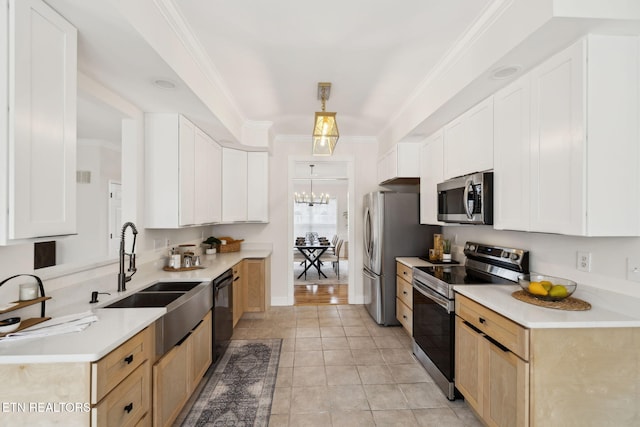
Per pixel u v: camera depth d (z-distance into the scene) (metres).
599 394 1.48
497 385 1.70
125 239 2.43
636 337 1.49
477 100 2.29
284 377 2.54
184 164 2.69
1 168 1.07
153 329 1.62
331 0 1.71
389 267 3.73
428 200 3.32
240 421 2.00
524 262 2.21
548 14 1.35
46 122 1.23
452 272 2.70
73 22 1.37
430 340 2.56
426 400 2.24
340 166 7.23
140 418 1.49
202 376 2.35
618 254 1.60
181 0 1.69
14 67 1.09
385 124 4.02
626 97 1.47
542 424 1.47
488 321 1.79
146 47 1.58
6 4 1.07
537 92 1.74
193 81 2.15
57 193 1.28
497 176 2.10
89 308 1.70
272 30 1.99
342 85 2.82
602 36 1.46
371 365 2.75
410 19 1.87
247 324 3.77
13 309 1.29
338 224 9.97
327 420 2.02
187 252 3.24
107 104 2.11
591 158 1.46
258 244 4.53
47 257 1.68
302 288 5.57
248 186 4.17
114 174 3.78
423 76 2.63
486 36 1.82
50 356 1.12
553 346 1.47
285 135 4.55
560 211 1.59
